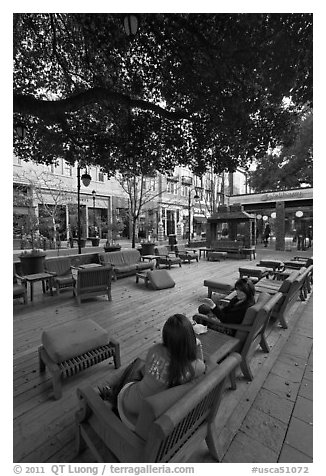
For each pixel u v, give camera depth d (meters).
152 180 23.81
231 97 4.62
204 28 3.80
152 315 4.52
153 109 5.02
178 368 1.27
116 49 4.66
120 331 3.81
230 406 2.19
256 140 5.67
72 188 20.25
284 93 4.31
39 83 6.00
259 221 23.94
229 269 9.62
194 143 6.46
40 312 4.71
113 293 6.11
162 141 6.65
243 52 3.84
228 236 15.57
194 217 31.73
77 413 1.65
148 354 1.39
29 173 17.05
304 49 3.66
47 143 6.71
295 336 3.65
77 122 6.57
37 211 16.39
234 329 2.66
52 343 2.46
